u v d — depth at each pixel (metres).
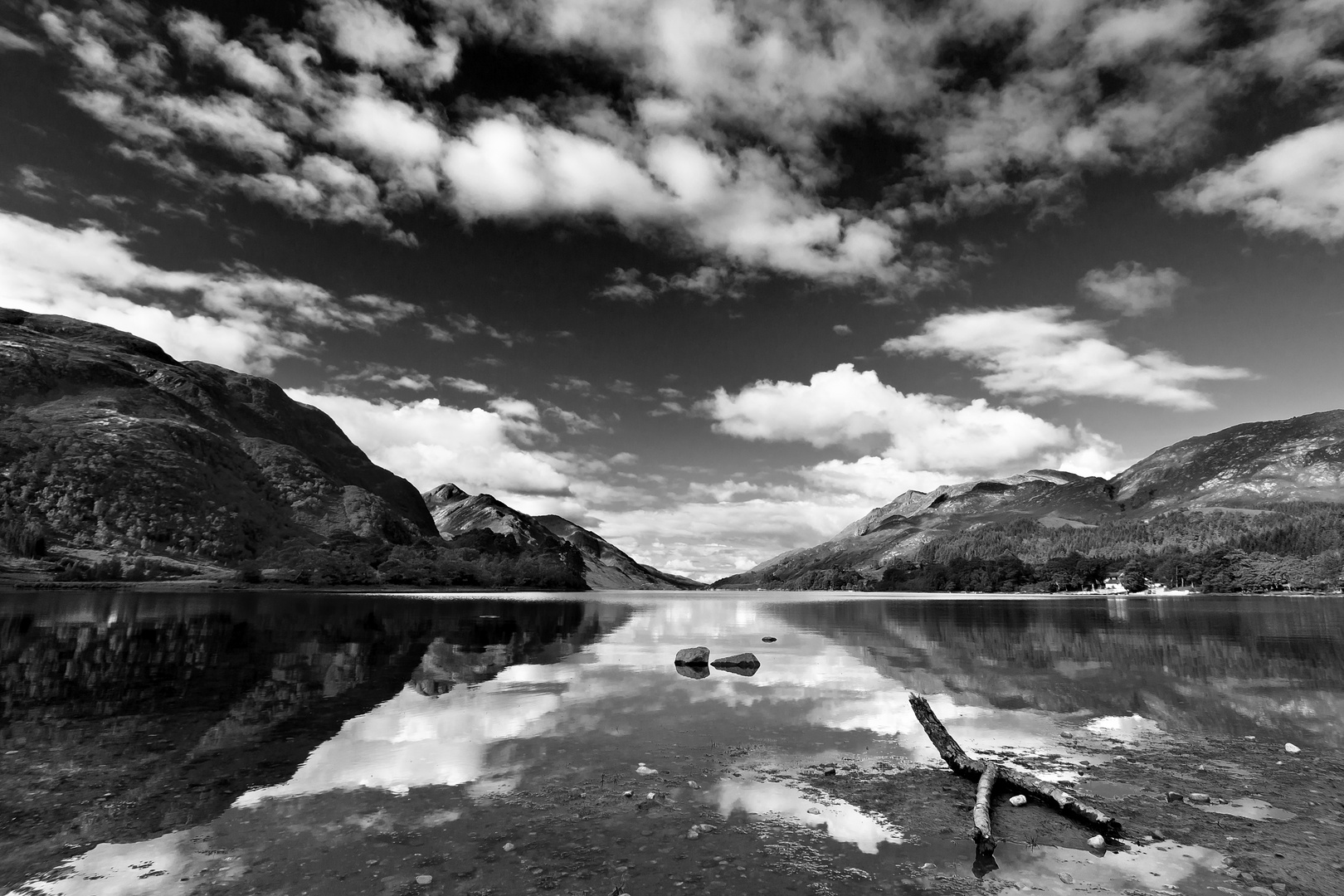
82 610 64.81
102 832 10.74
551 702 21.95
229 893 8.73
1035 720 19.62
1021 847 10.47
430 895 8.69
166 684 24.59
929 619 71.81
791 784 13.55
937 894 8.92
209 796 12.55
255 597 111.62
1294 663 31.84
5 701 21.12
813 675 28.59
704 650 31.89
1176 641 42.91
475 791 12.92
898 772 14.38
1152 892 9.02
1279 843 10.66
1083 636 47.22
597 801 12.38
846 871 9.57
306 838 10.58
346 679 26.25
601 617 74.12
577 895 8.73
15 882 9.01
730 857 10.01
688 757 15.41
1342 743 17.02
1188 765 15.05
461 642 41.97
